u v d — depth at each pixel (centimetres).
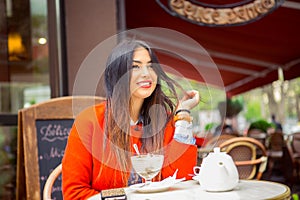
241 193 130
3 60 330
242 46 700
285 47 677
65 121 257
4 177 309
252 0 446
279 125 887
